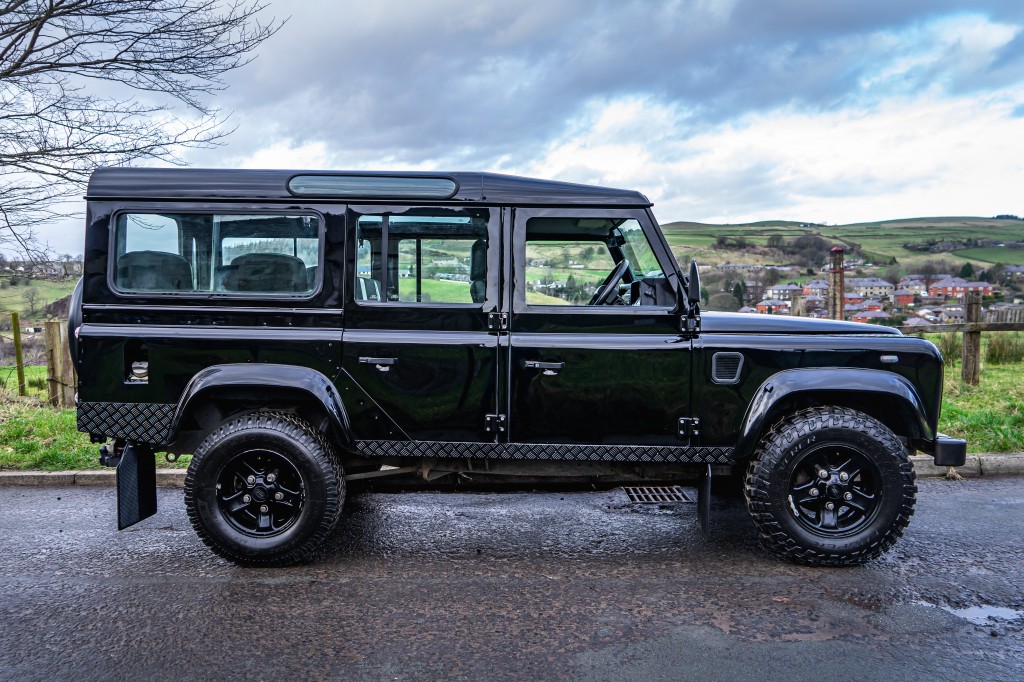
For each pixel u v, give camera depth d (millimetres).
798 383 3775
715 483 4699
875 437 3684
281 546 3762
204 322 3912
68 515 4832
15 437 6613
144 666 2766
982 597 3426
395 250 3926
